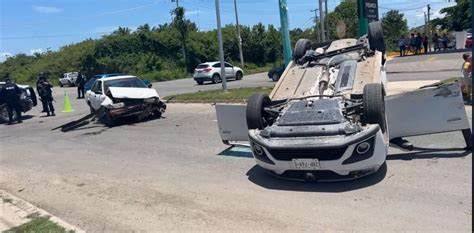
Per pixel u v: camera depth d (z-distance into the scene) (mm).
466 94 10906
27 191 6945
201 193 6059
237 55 57812
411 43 31859
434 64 21875
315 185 5902
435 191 5297
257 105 6609
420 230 4320
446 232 4230
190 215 5281
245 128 7449
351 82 7266
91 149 10078
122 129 12625
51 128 14711
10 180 7762
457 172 5895
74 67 58875
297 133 5793
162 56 55625
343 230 4473
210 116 13297
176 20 54188
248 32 59125
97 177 7430
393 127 6754
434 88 6430
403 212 4781
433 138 7801
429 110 6500
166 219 5230
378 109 5898
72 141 11477
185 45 54875
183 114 14414
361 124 6184
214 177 6762
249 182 6332
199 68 32062
